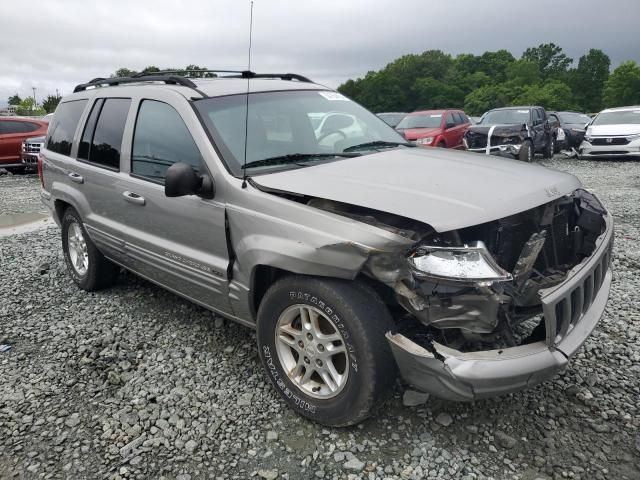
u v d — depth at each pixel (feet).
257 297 10.65
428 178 9.93
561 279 8.99
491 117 51.96
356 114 14.25
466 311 8.12
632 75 300.61
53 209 17.61
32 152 47.75
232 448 9.34
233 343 13.04
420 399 10.27
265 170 10.83
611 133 50.47
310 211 9.18
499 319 8.50
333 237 8.68
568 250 10.77
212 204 10.80
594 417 9.78
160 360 12.39
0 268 19.81
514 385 8.15
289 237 9.30
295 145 11.98
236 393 10.96
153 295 16.40
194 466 8.94
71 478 8.77
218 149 11.05
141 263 13.58
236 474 8.73
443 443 9.22
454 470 8.59
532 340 9.08
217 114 11.80
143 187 12.70
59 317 15.11
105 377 11.76
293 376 10.00
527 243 9.09
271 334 10.11
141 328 14.11
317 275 8.96
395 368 8.85
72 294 16.89
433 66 345.72
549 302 8.25
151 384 11.41
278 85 13.79
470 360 8.04
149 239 12.85
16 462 9.18
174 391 11.05
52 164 17.21
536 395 10.46
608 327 13.20
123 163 13.61
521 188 9.67
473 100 323.98
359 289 8.80
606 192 32.04
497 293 8.10
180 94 12.27
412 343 8.42
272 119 12.31
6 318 15.20
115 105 14.57
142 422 10.14
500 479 8.39
